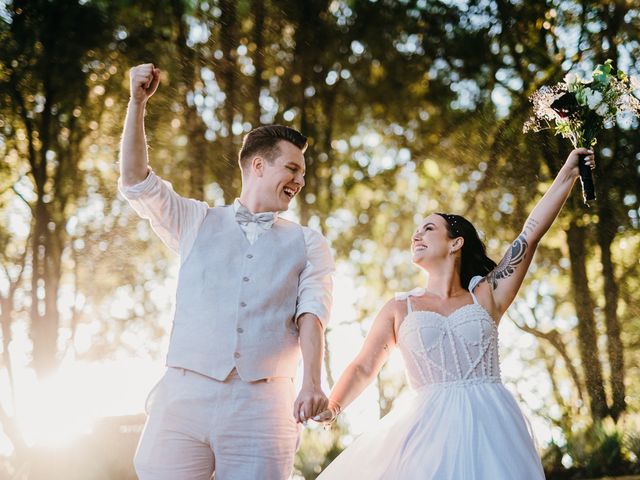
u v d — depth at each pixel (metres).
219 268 2.78
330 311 2.87
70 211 9.87
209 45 9.49
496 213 9.98
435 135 10.09
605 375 9.49
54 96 9.51
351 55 9.82
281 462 2.71
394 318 3.40
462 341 3.25
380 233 10.56
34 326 9.66
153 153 9.53
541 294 10.52
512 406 3.22
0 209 10.04
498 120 9.80
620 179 9.26
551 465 8.38
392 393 9.39
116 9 9.34
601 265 9.66
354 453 3.25
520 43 9.71
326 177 10.13
